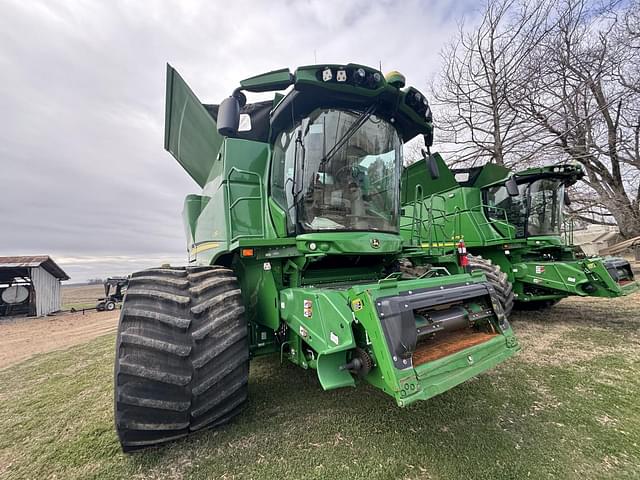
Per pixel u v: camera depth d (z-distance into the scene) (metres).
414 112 3.01
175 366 1.87
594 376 3.22
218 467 1.95
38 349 6.44
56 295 18.20
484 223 6.19
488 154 12.50
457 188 6.43
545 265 5.65
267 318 2.63
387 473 1.86
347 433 2.26
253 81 2.52
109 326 9.80
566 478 1.80
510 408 2.59
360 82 2.53
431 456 2.00
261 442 2.18
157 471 1.94
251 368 3.60
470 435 2.21
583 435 2.21
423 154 3.44
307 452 2.06
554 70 11.52
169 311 1.97
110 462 2.05
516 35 11.68
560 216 6.74
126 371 1.80
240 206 3.00
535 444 2.11
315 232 2.55
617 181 12.73
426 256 3.53
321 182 2.66
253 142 3.21
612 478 1.80
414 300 1.89
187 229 4.58
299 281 2.66
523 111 11.91
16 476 1.98
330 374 1.86
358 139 2.81
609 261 5.74
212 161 3.98
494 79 12.08
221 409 2.05
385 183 2.97
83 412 2.83
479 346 2.07
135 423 1.81
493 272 4.85
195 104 3.89
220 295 2.20
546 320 5.73
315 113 2.71
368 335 1.75
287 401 2.76
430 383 1.73
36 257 17.11
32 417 2.79
